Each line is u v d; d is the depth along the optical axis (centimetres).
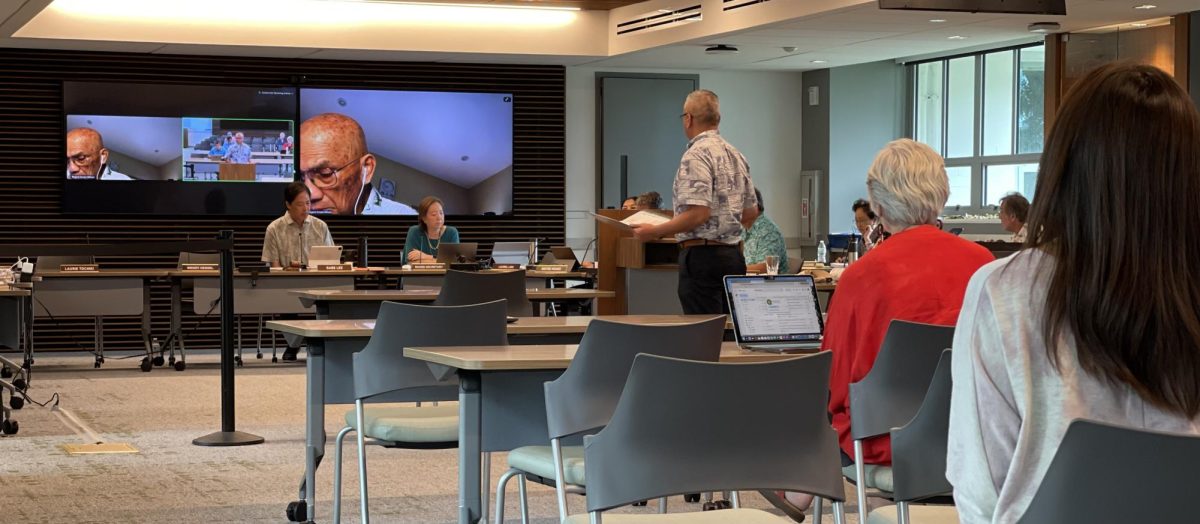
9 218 1322
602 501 257
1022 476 126
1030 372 127
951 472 134
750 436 263
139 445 691
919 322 322
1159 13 1156
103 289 1053
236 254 1381
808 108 1596
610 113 1536
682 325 335
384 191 1423
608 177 1536
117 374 1066
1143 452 122
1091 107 130
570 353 352
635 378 254
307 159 1394
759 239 819
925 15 1155
